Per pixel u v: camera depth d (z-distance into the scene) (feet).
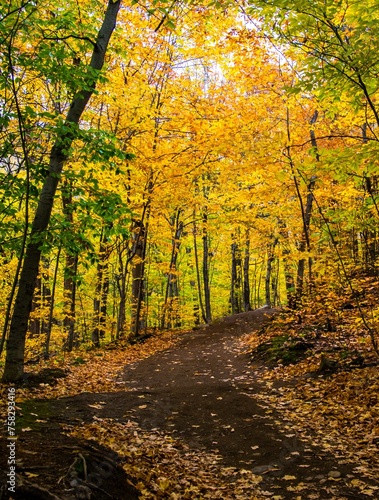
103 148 19.42
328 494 13.94
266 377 30.73
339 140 37.78
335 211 25.35
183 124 38.19
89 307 74.43
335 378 26.35
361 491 13.96
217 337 52.70
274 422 21.53
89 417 20.29
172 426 21.44
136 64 42.80
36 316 47.14
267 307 69.77
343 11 16.76
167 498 12.85
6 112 17.38
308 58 17.70
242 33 31.91
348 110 25.55
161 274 77.97
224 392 27.76
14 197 19.67
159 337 56.70
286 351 34.55
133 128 40.42
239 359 38.86
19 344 24.73
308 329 38.70
